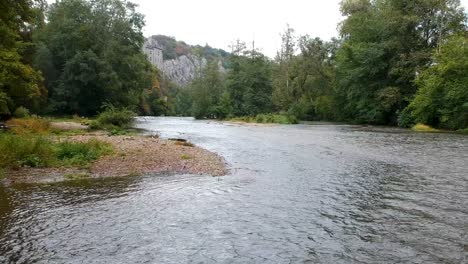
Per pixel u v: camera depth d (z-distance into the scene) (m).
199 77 90.25
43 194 10.88
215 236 7.49
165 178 13.38
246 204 9.88
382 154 19.33
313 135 31.97
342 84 58.16
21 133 22.25
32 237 7.36
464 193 10.97
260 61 79.50
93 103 58.44
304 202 10.09
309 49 74.19
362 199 10.38
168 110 122.88
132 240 7.24
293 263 6.23
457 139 27.28
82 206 9.62
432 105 39.59
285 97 75.31
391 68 49.06
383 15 51.47
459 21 48.00
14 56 23.91
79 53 54.44
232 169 15.29
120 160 16.14
